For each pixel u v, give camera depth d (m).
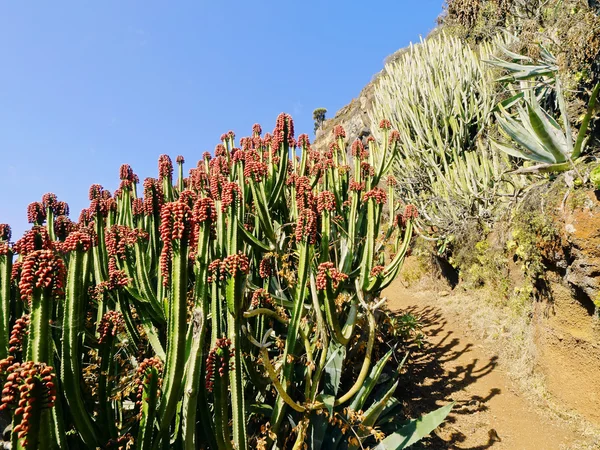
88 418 1.91
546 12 6.23
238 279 2.27
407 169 9.51
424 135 9.35
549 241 4.36
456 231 7.61
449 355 5.78
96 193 4.68
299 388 3.38
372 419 3.14
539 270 4.64
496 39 9.02
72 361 1.82
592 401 3.98
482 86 8.73
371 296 4.04
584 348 4.09
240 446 2.22
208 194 4.40
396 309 8.10
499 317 6.06
